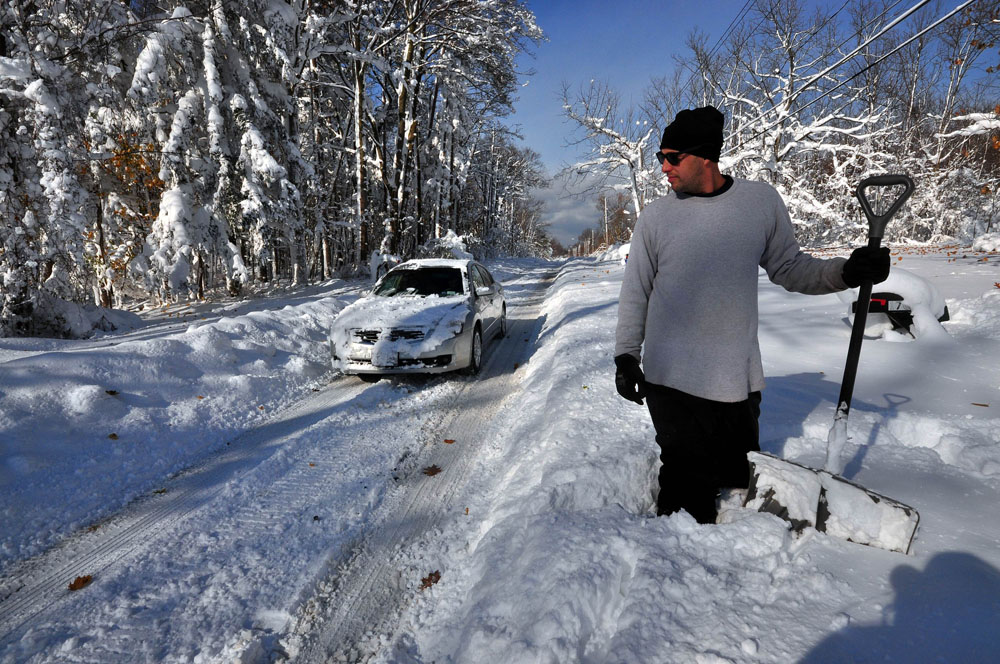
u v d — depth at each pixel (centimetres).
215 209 1321
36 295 804
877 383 377
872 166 2059
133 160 1218
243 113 1312
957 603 144
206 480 335
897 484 220
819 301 683
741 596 157
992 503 199
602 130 2269
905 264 1025
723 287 177
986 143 2200
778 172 1989
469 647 163
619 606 168
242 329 646
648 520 204
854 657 129
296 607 216
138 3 1252
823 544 177
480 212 3650
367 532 272
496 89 2134
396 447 382
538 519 214
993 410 307
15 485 306
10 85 811
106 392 417
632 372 190
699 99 2489
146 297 1409
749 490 201
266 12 1320
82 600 222
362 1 1658
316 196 1750
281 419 446
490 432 410
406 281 652
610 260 2494
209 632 203
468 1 1702
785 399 346
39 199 810
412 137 1916
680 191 183
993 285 695
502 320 786
